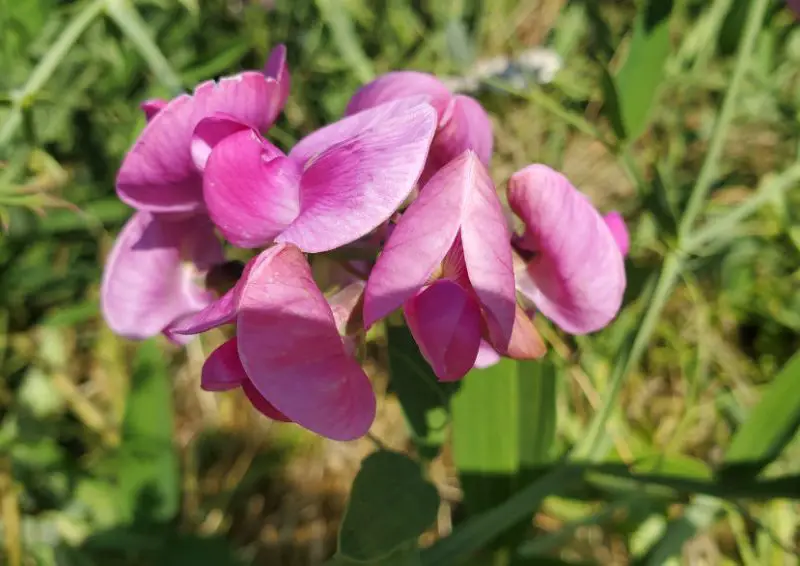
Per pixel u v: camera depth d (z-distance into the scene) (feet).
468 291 0.22
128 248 0.28
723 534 0.49
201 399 0.53
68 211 0.48
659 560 0.41
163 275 0.28
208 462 0.52
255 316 0.20
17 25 0.43
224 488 0.51
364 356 0.24
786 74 0.59
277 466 0.51
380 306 0.20
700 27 0.55
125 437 0.42
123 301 0.28
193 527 0.49
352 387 0.22
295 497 0.51
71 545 0.43
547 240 0.24
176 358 0.54
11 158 0.46
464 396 0.34
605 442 0.37
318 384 0.21
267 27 0.56
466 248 0.20
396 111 0.23
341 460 0.53
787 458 0.46
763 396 0.34
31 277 0.49
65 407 0.51
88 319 0.53
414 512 0.27
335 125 0.24
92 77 0.50
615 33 0.61
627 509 0.46
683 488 0.32
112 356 0.52
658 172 0.39
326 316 0.21
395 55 0.60
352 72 0.53
